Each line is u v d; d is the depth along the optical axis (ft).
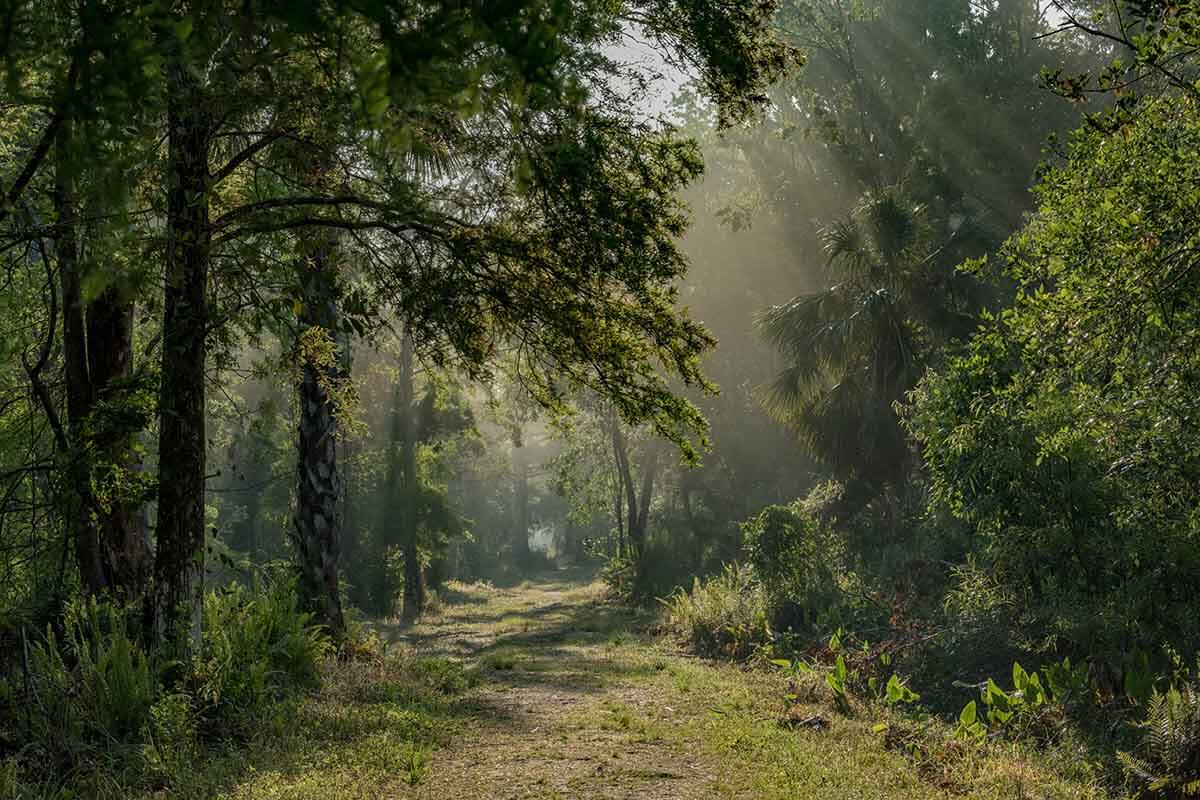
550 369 31.24
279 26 7.84
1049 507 38.04
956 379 39.29
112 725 27.27
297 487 48.85
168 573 30.32
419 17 7.63
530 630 83.87
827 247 72.38
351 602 117.08
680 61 25.94
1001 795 25.34
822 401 71.72
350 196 28.73
